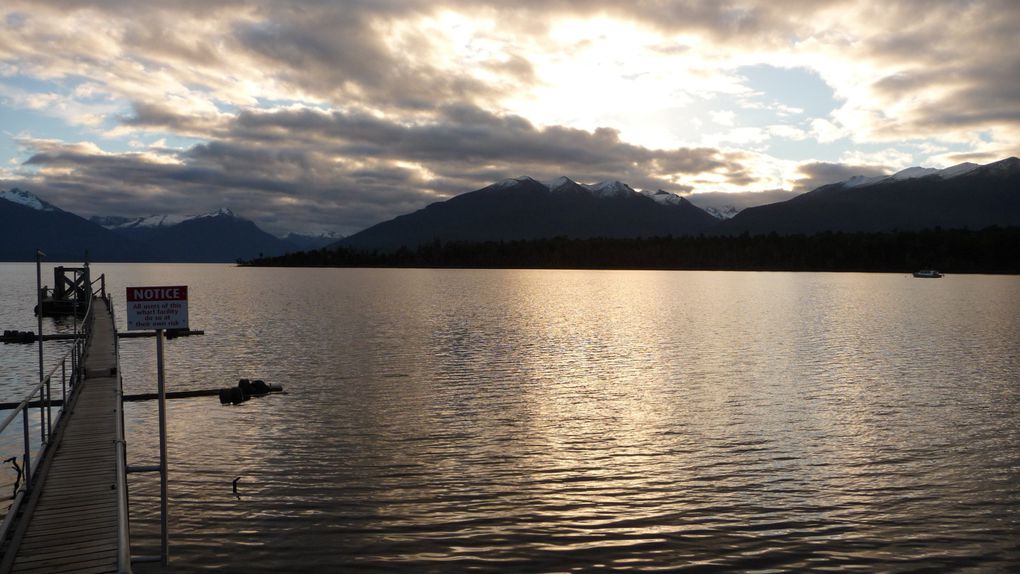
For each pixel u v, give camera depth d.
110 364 33.59
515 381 36.00
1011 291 128.62
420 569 15.20
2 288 146.12
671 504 18.88
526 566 15.40
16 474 20.97
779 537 16.91
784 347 49.97
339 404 30.45
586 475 21.12
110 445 19.88
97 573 12.25
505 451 23.50
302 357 44.31
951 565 15.59
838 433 25.88
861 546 16.45
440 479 20.67
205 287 151.25
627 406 30.19
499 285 157.38
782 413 29.00
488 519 17.80
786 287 145.62
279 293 124.62
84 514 14.84
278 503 18.70
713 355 45.78
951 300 103.00
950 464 22.23
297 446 23.98
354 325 64.62
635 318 73.12
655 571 15.25
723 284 161.62
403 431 25.95
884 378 37.19
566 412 29.06
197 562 15.25
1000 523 17.75
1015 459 22.73
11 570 12.32
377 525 17.38
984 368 40.53
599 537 16.86
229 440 24.72
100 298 83.44
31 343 51.94
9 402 31.50
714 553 16.08
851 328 63.41
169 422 27.39
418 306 90.06
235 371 39.22
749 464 22.25
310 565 15.27
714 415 28.61
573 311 82.25
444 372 38.66
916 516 18.16
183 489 19.69
